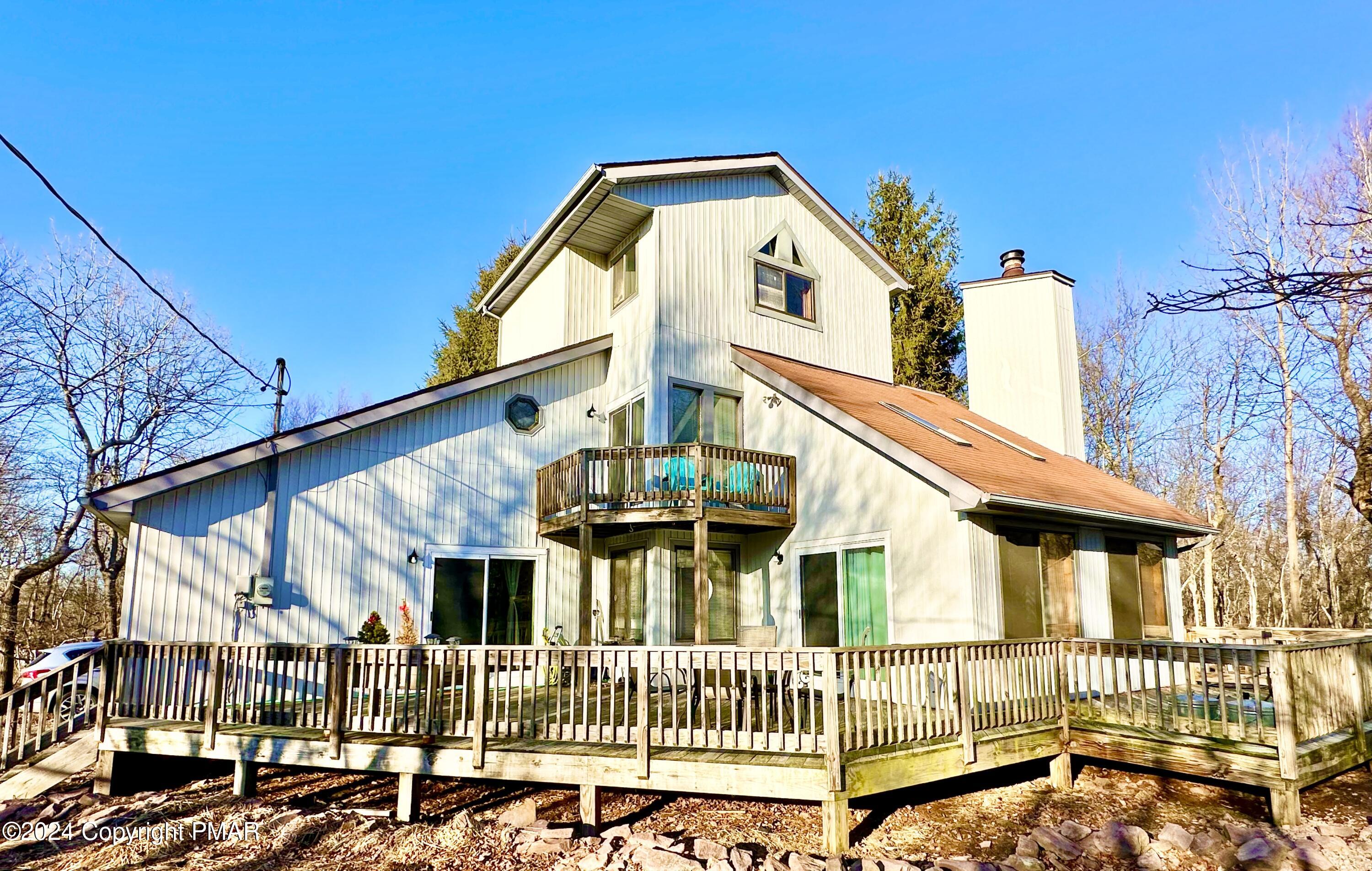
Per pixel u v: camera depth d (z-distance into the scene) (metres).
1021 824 7.93
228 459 11.69
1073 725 9.34
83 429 22.38
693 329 14.64
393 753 8.13
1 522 22.03
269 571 11.88
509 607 13.76
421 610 12.98
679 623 13.38
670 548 13.47
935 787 8.88
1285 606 34.28
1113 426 33.09
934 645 8.18
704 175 15.23
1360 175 16.39
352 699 8.57
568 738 7.88
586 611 12.41
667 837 7.32
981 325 19.23
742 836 7.47
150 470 24.45
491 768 7.82
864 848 7.26
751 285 15.73
